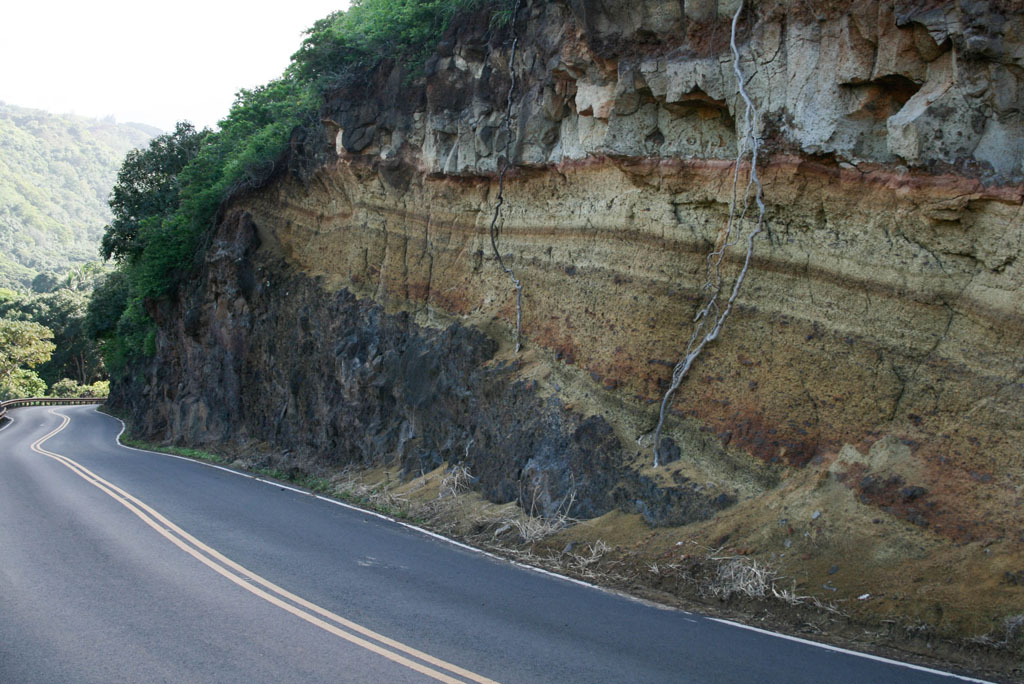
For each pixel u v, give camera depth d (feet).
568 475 38.81
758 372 34.22
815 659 21.43
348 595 26.81
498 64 50.75
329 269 71.10
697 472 34.06
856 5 30.94
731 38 34.86
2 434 115.34
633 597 28.53
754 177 34.32
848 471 29.84
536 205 48.83
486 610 25.49
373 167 64.44
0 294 292.81
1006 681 20.42
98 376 276.21
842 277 32.83
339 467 60.90
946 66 29.30
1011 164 27.91
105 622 23.50
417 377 54.54
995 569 24.40
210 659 20.51
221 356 82.99
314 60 70.69
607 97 39.99
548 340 45.03
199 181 98.32
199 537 35.55
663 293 38.91
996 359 28.12
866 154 31.91
